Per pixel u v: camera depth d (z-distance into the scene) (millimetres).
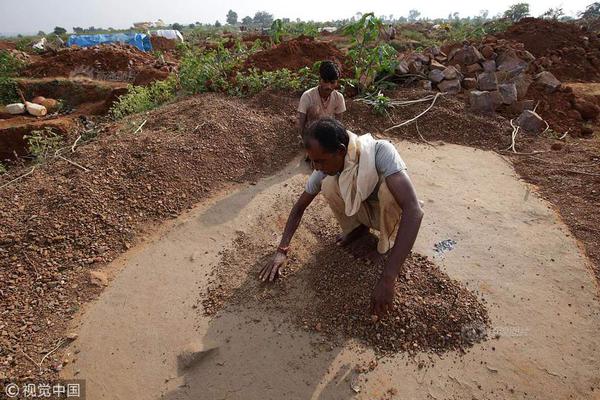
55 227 2986
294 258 2725
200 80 6176
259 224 3203
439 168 4090
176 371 2078
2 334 2264
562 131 4965
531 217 3254
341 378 2004
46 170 3734
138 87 7266
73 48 12172
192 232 3133
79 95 9906
